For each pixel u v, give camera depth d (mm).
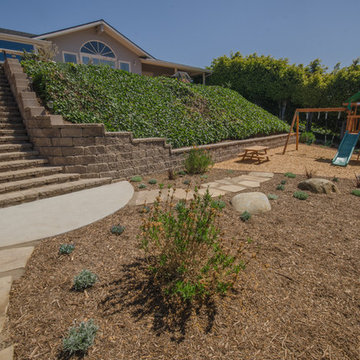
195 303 2389
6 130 6801
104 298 2422
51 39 16172
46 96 7590
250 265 3012
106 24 17406
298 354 1896
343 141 10773
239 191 6086
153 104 10477
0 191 5016
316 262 3129
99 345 1929
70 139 6281
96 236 3650
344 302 2459
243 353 1896
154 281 2623
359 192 5777
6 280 2584
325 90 17328
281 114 21281
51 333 2020
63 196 5477
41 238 3516
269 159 10820
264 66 20094
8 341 1931
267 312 2307
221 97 14836
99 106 8336
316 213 4703
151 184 6750
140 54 20297
